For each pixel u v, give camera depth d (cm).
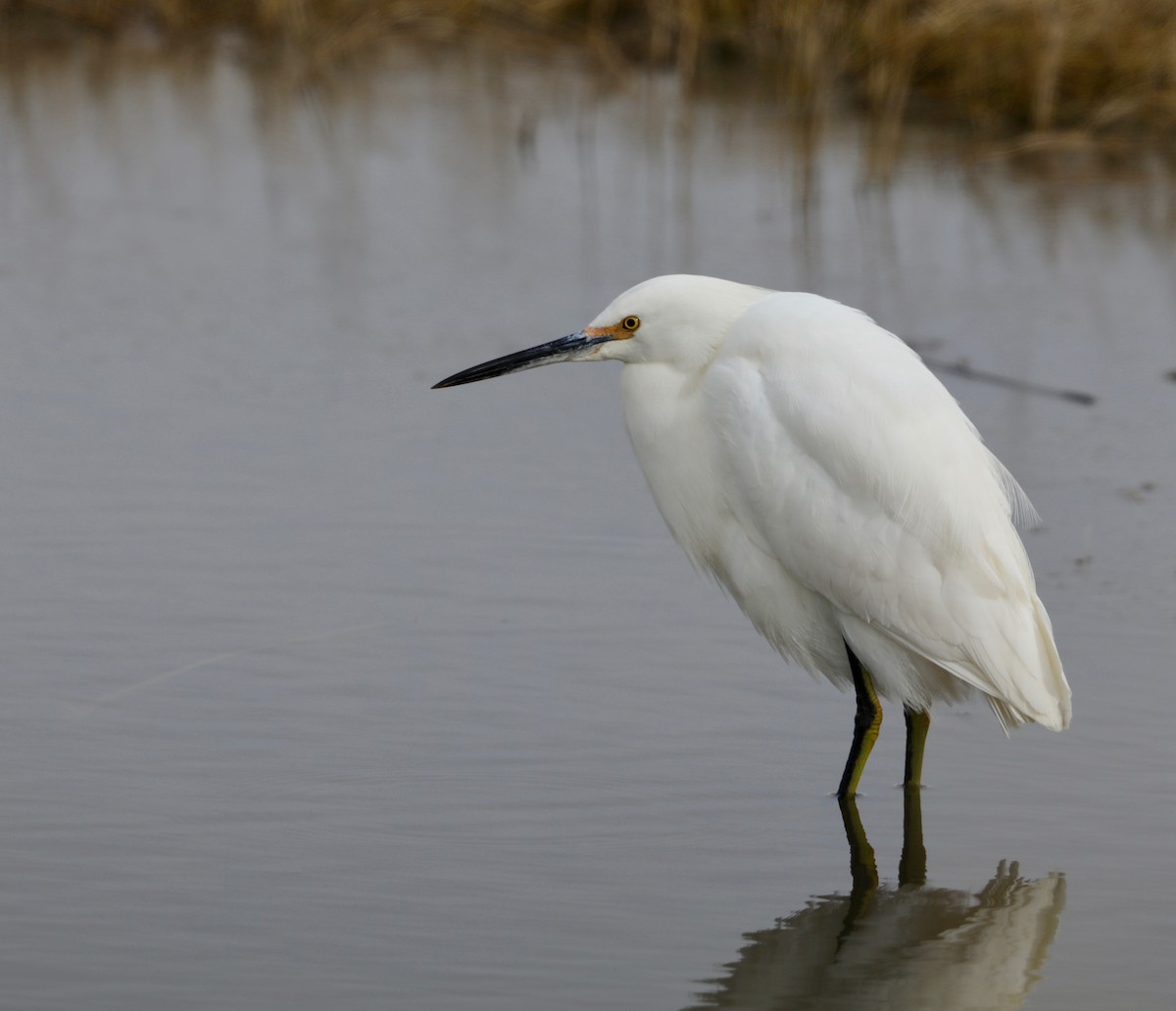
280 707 937
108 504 1217
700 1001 678
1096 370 1561
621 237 1927
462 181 2148
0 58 2606
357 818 823
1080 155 2244
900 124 2338
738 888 778
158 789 845
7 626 1022
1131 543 1202
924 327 1658
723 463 930
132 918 729
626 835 822
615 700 962
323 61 2620
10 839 791
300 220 1983
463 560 1147
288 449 1336
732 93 2523
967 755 934
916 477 870
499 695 962
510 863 789
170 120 2364
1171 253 1908
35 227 1917
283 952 706
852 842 827
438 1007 668
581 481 1295
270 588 1092
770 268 1814
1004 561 878
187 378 1487
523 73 2612
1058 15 2267
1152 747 915
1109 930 743
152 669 975
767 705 972
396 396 1462
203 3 2802
